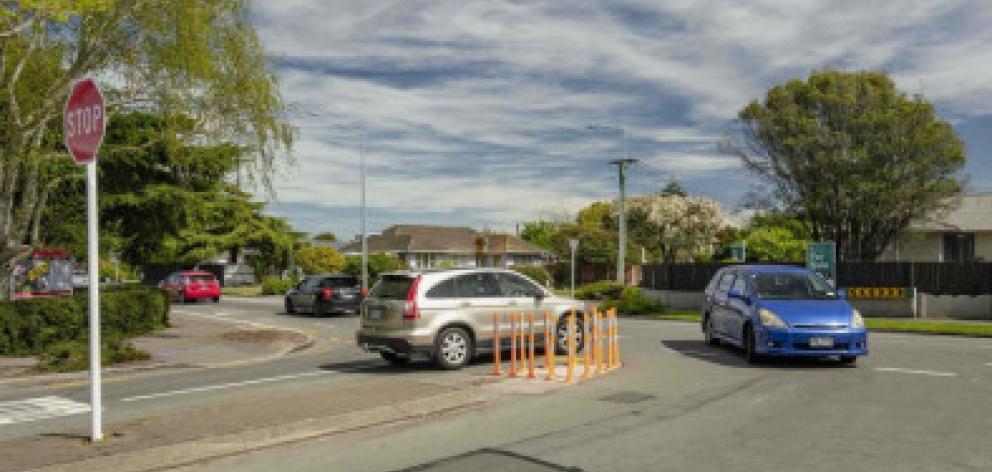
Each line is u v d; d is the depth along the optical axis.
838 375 12.32
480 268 14.38
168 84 18.27
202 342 19.69
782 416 8.98
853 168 29.39
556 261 60.56
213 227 62.78
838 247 30.94
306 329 24.56
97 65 17.61
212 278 42.25
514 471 6.72
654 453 7.29
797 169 30.11
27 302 17.97
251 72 19.12
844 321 13.16
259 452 7.62
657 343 17.86
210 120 19.03
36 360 16.08
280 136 19.62
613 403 9.91
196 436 7.73
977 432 8.10
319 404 9.34
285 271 72.56
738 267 16.06
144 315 22.66
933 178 29.31
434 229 87.00
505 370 13.24
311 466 7.07
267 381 12.67
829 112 29.86
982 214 35.88
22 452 7.23
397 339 13.34
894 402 9.86
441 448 7.66
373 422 8.80
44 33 17.02
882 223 30.31
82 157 7.53
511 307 14.32
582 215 86.44
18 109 16.97
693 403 9.87
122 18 17.05
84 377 14.18
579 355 15.16
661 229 59.28
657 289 34.75
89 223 7.52
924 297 26.22
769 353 13.20
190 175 28.58
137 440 7.62
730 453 7.26
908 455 7.16
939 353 15.47
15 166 17.80
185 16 17.55
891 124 28.69
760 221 47.12
